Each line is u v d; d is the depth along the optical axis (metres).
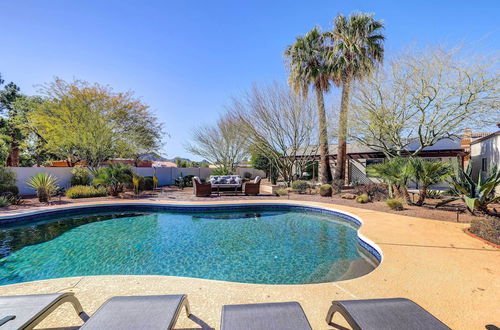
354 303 2.14
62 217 9.20
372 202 11.00
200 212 10.24
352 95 12.75
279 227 7.94
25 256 5.46
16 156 19.70
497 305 2.88
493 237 5.26
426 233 5.98
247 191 13.79
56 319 2.60
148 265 5.02
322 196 12.98
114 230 7.54
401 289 3.27
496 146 10.82
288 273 4.66
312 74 14.97
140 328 1.79
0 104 19.69
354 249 5.93
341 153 15.31
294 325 1.84
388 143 13.51
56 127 14.76
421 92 10.50
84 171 14.98
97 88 16.38
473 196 8.12
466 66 9.58
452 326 2.50
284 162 17.12
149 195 13.71
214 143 23.80
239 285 3.38
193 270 4.80
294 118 15.68
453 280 3.53
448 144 16.98
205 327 2.49
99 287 3.34
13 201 10.20
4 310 2.02
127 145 18.03
